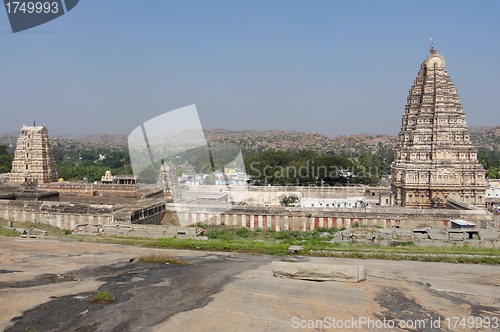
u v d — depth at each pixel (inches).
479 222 2474.2
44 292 886.4
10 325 697.6
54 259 1294.3
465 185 3336.6
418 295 961.5
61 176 6235.2
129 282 1007.6
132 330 686.5
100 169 6107.3
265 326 722.8
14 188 3476.9
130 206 2417.6
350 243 1932.8
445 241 1877.5
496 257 1558.8
